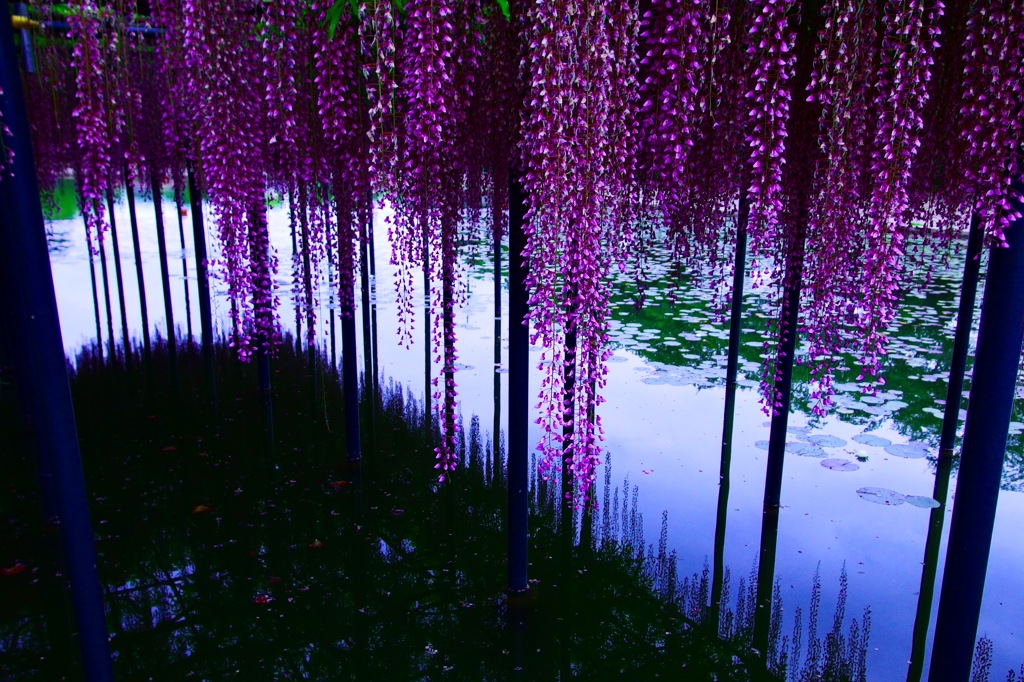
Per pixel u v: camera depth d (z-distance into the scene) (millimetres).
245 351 2893
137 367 6723
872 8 1955
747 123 2215
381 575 3459
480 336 7848
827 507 4074
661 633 3055
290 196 4023
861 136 2160
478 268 11602
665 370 6516
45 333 1928
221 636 2998
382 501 4219
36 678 2738
